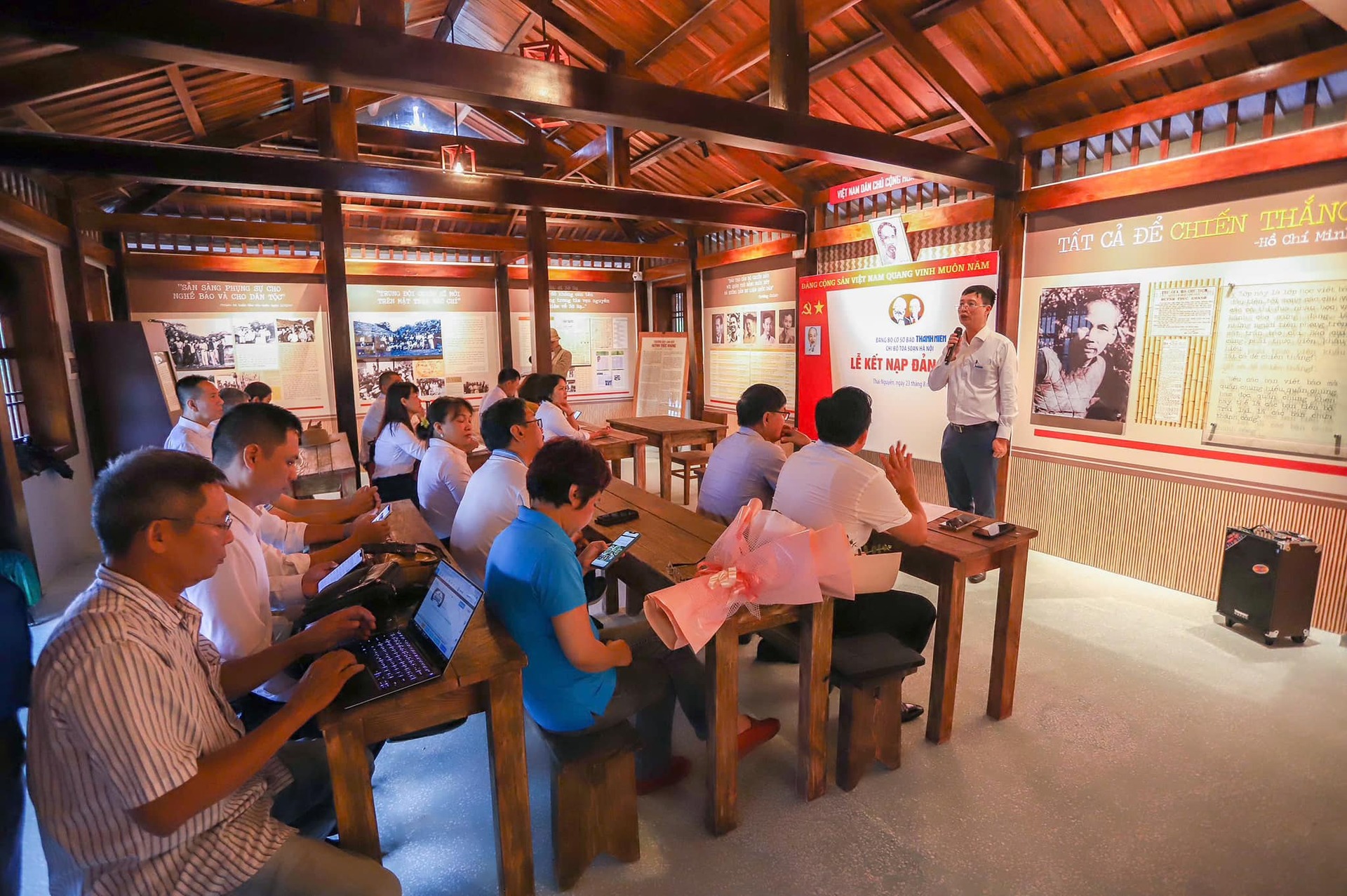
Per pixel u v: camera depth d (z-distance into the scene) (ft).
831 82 15.64
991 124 13.66
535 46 16.70
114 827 3.64
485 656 5.04
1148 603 11.60
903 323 16.76
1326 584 10.32
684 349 25.23
